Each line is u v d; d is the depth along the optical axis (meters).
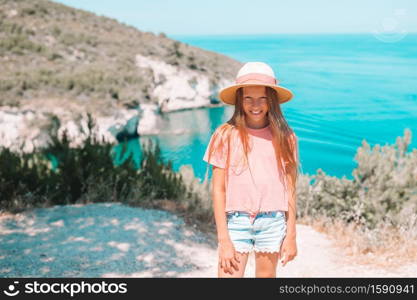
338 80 91.75
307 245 6.64
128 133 43.81
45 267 4.84
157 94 58.66
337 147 35.72
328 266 5.50
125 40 71.75
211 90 63.25
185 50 79.19
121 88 48.84
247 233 2.66
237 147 2.64
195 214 7.57
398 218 7.69
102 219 6.62
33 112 36.75
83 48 61.09
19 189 7.46
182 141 41.88
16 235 5.77
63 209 7.05
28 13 66.31
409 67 125.62
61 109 38.91
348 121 48.62
